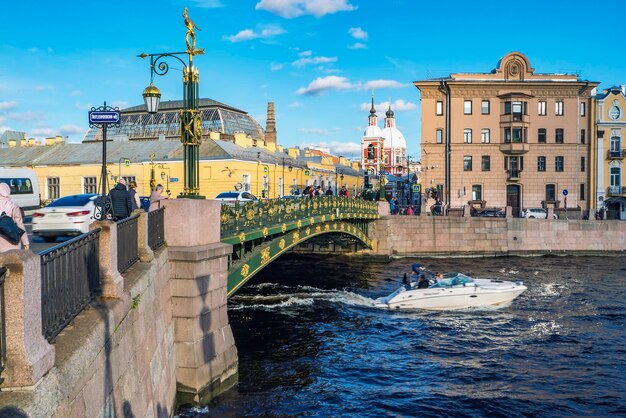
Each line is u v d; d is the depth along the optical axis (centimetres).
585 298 2594
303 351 1711
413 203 5744
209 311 1182
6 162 4353
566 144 5547
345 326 2038
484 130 5556
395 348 1767
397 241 4319
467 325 2070
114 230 672
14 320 387
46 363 412
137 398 718
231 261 1548
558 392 1398
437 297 2327
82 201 1480
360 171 7744
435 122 5603
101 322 558
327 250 4253
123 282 690
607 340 1873
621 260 4191
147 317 823
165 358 996
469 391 1401
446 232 4384
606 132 5622
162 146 4144
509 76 5569
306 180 5228
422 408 1288
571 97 5544
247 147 4519
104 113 1036
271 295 2595
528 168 5553
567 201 5550
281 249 2042
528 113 5522
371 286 2917
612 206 5719
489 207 5450
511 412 1274
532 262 4069
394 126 11400
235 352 1298
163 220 1149
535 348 1780
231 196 2762
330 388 1395
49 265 475
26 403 375
